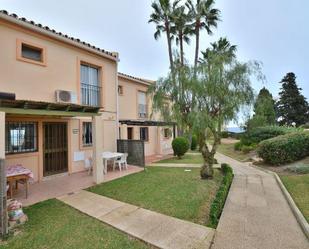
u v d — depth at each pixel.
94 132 7.98
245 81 7.64
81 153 10.07
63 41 9.05
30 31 7.96
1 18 7.12
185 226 4.44
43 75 8.40
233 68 7.65
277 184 7.84
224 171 9.59
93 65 10.71
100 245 3.76
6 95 5.82
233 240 3.92
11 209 4.54
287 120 33.38
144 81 15.95
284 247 3.69
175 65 8.67
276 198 6.26
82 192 6.80
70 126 9.63
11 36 7.46
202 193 6.61
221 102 7.73
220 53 8.33
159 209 5.35
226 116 7.80
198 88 7.61
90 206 5.58
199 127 7.47
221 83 7.55
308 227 4.22
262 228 4.38
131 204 5.71
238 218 4.86
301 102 33.28
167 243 3.78
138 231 4.22
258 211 5.27
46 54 8.51
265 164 11.59
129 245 3.76
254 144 16.64
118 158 10.34
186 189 7.00
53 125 9.00
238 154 17.00
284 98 33.91
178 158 14.82
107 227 4.44
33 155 8.20
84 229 4.35
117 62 11.95
